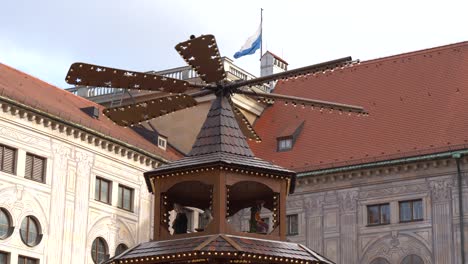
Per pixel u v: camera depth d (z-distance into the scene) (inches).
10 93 2420.0
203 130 1295.5
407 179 2795.3
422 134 2842.0
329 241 2861.7
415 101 2977.4
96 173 2655.0
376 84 3100.4
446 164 2746.1
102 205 2659.9
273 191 1267.2
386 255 2787.9
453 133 2800.2
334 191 2886.3
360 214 2839.6
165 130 3107.8
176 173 1255.5
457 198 2719.0
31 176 2474.2
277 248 1222.9
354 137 2950.3
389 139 2878.9
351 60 1273.4
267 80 1302.9
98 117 2758.4
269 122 3164.4
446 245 2711.6
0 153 2394.2
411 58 3139.8
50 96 2687.0
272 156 3019.2
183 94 1317.7
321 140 2997.0
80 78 1306.6
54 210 2517.2
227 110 1307.8
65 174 2559.1
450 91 2960.1
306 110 3142.2
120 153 2731.3
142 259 1210.6
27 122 2466.8
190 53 1291.8
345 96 3110.2
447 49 3117.6
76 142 2603.3
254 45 3174.2
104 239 2655.0
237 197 1349.7
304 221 2908.5
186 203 1333.7
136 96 3016.7
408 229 2770.7
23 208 2434.8
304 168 2908.5
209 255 1168.8
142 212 2783.0
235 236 1219.2
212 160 1233.4
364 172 2842.0
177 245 1216.8
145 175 1293.1
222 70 1302.9
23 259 2421.3
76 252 2561.5
